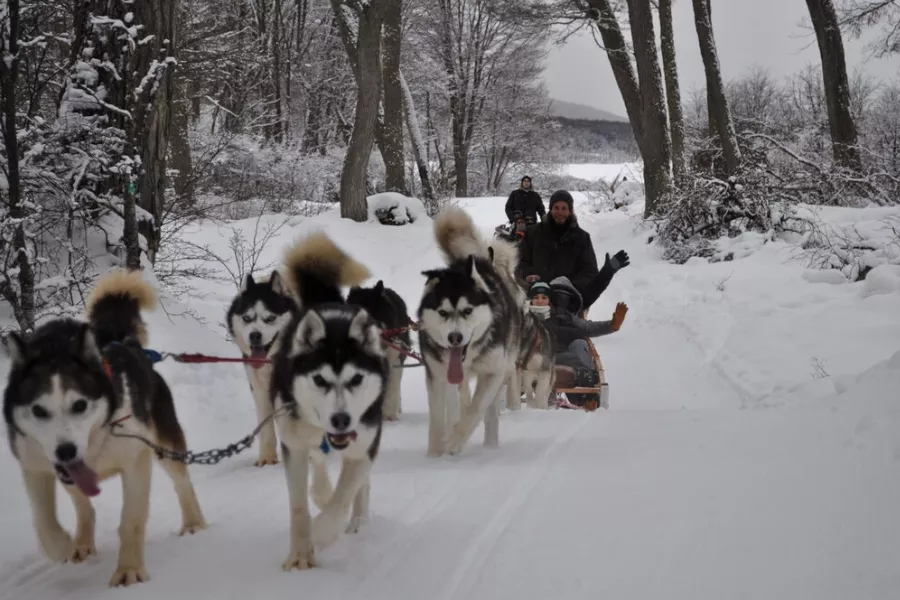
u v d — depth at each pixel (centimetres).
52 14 830
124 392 359
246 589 334
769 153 2222
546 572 322
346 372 358
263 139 2708
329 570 352
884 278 1081
